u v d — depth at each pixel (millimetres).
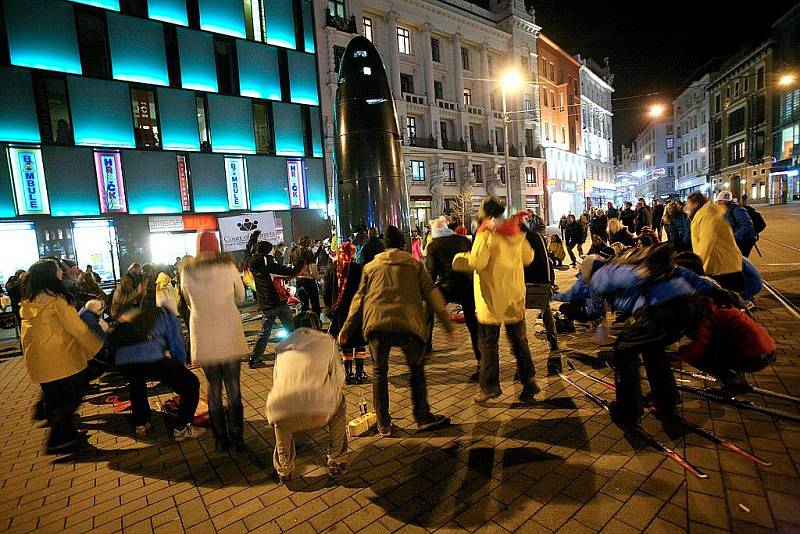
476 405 4254
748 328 3482
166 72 20344
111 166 18938
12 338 10695
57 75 17688
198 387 4137
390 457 3424
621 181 104000
